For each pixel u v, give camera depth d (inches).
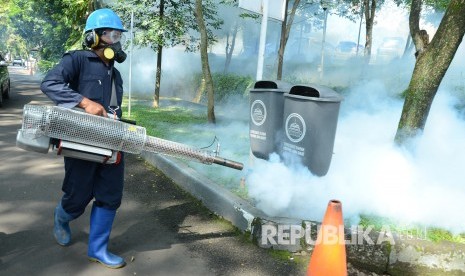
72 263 124.6
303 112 132.5
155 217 165.5
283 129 141.2
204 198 178.9
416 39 174.7
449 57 164.1
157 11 485.1
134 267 125.5
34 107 105.7
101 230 123.5
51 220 155.5
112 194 122.4
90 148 110.3
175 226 157.2
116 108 121.6
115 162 116.3
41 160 241.8
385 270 130.4
